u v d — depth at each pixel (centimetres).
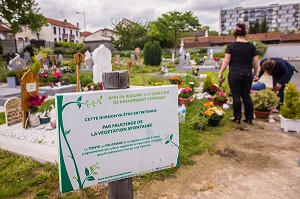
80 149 147
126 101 157
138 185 259
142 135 165
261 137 407
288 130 432
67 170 146
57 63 1550
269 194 245
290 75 552
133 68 1647
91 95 147
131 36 4044
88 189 248
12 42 2638
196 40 4809
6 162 307
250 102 472
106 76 156
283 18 10581
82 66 1559
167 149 176
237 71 456
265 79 1262
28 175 279
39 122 471
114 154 158
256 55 466
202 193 248
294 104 430
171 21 3966
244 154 341
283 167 302
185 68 1702
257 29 5728
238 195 244
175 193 248
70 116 143
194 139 387
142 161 168
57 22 5531
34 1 2936
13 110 481
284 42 4538
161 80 902
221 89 736
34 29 3086
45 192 243
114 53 3469
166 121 173
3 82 1098
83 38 6106
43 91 799
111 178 159
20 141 381
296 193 246
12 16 2841
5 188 249
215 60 1995
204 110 485
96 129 150
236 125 470
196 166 305
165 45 4381
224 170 296
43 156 318
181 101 616
